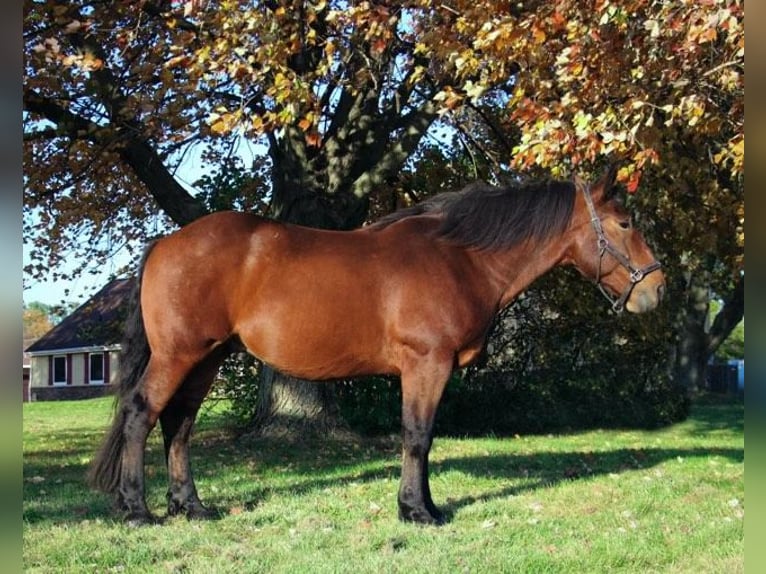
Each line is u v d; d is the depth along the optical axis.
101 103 9.97
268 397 11.12
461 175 13.13
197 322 5.40
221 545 4.93
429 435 5.50
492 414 14.38
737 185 11.06
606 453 9.90
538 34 6.84
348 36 8.90
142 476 5.45
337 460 9.15
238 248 5.47
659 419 15.60
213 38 8.58
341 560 4.58
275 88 7.77
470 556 4.65
